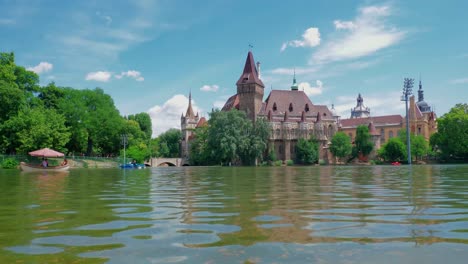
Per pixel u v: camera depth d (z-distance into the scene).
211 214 9.09
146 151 120.81
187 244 5.91
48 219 8.58
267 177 29.64
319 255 5.18
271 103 137.50
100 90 98.06
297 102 142.00
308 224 7.56
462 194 13.59
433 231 6.73
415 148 118.12
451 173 33.97
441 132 113.56
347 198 12.48
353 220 8.00
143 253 5.38
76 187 19.30
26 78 78.75
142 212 9.58
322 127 138.25
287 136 132.12
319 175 32.97
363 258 5.01
